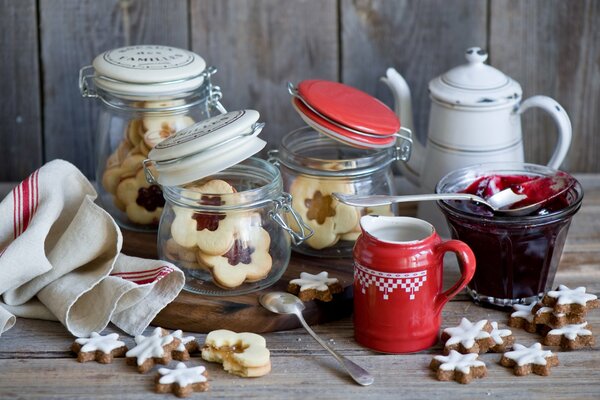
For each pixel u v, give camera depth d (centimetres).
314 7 159
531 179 137
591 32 161
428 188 149
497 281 133
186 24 160
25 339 130
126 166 144
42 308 133
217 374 125
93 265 134
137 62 140
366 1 159
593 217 154
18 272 130
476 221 130
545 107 144
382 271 125
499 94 144
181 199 131
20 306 133
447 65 162
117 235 131
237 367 124
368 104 139
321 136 145
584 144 166
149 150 142
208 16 159
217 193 131
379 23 160
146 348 126
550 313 129
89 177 166
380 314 126
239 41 161
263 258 133
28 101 162
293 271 138
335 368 125
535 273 132
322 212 139
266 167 135
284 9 159
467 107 144
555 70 163
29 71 161
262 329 131
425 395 122
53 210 134
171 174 130
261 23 160
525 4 160
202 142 128
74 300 128
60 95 162
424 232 128
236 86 162
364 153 145
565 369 125
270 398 121
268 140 165
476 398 121
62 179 138
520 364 124
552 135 166
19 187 135
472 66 146
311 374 125
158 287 131
